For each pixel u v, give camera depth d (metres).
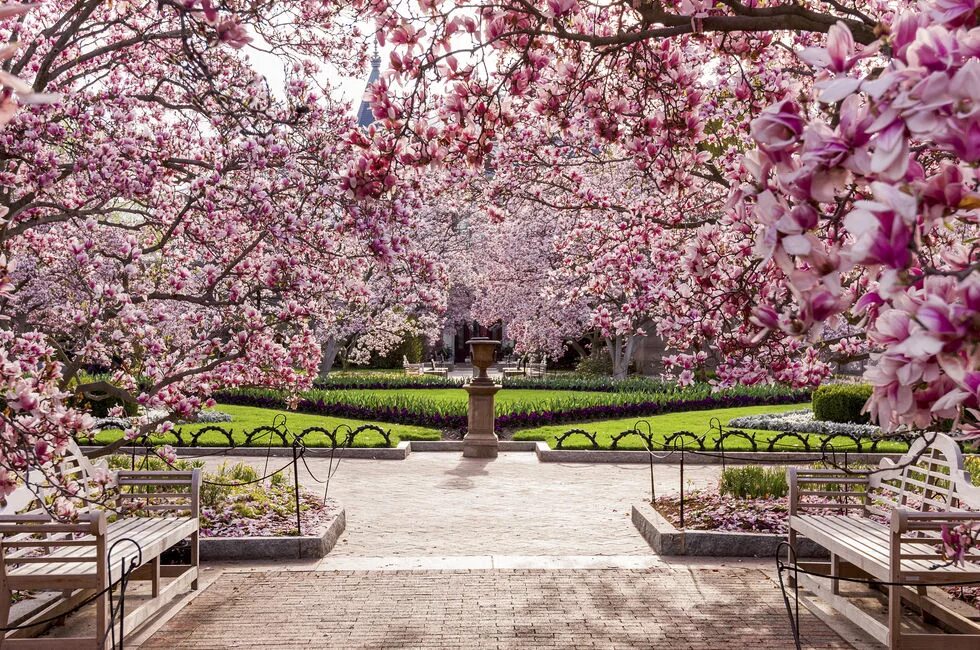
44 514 4.37
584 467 12.18
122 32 8.10
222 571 6.19
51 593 5.13
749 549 6.70
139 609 4.87
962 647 4.37
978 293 1.29
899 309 1.46
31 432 3.62
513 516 8.75
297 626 4.93
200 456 12.42
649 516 7.61
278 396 18.69
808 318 1.60
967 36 1.27
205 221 7.58
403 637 4.74
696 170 6.29
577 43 4.86
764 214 1.60
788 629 4.91
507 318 28.62
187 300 6.64
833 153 1.45
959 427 1.78
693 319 5.01
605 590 5.71
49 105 6.16
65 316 6.40
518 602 5.41
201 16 3.20
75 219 6.89
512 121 4.11
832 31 1.53
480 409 13.40
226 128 7.07
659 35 3.70
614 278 8.17
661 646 4.62
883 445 12.79
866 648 4.61
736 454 12.27
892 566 4.39
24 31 7.65
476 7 3.86
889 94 1.32
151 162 6.67
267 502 7.98
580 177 8.88
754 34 4.98
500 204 9.25
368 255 6.48
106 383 6.09
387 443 13.40
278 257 6.48
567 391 24.31
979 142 1.25
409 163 3.91
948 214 1.37
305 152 6.96
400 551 7.19
